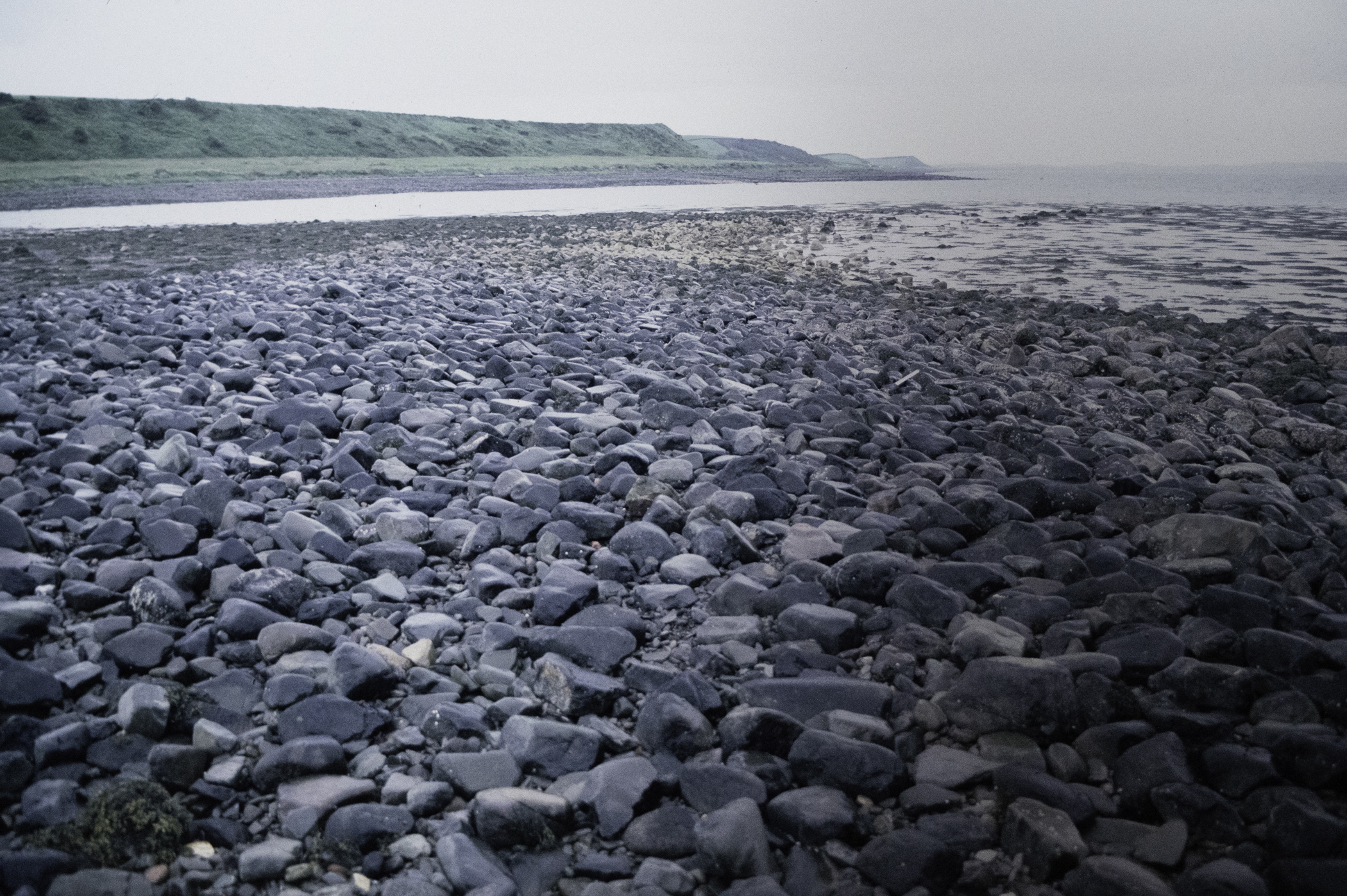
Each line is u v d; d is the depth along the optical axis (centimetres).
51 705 263
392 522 405
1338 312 1177
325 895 206
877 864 211
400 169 6906
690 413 579
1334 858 202
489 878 209
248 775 246
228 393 606
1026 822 218
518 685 294
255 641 312
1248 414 636
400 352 743
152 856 214
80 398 586
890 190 5828
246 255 1606
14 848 209
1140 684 292
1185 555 375
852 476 494
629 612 334
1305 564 364
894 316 1117
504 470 483
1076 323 1074
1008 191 5669
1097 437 559
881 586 348
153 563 357
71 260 1470
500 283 1277
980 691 271
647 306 1112
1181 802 228
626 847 229
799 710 278
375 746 263
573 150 11381
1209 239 2275
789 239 2308
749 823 220
